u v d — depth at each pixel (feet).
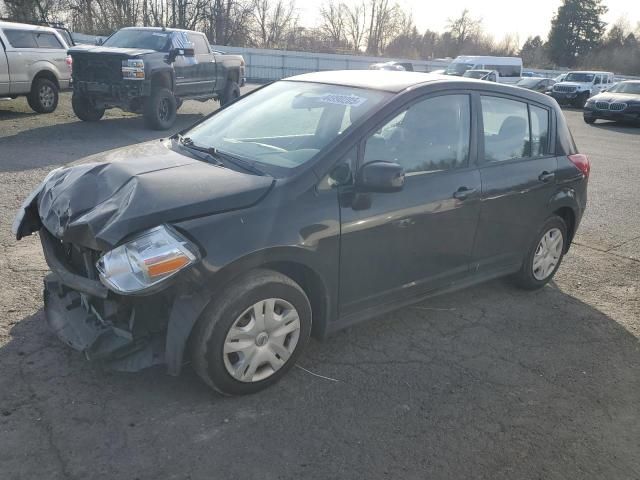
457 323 14.02
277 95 13.93
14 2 115.65
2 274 14.69
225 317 9.64
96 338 9.72
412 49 225.56
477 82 13.79
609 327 14.47
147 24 140.05
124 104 39.78
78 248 10.14
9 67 41.47
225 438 9.29
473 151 13.39
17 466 8.36
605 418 10.70
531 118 15.14
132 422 9.50
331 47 202.18
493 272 14.67
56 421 9.36
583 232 22.76
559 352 13.01
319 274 10.73
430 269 12.87
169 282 8.90
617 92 68.90
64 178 11.19
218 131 13.35
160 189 9.68
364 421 10.00
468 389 11.25
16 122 40.52
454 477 8.87
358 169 11.05
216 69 47.96
